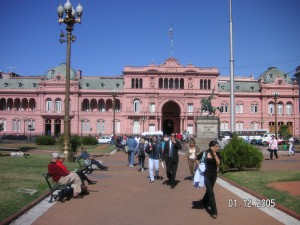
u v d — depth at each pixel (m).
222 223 12.30
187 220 12.71
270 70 118.75
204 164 14.01
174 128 116.62
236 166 25.12
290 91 115.62
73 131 111.69
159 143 24.64
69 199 16.14
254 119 115.06
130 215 13.40
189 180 22.55
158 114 111.19
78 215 13.34
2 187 16.89
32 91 112.44
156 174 23.44
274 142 38.34
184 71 111.62
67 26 30.80
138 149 28.23
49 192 16.89
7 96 113.00
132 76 111.94
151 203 15.50
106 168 29.00
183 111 111.50
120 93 112.06
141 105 111.56
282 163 33.81
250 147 25.27
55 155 16.14
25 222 12.19
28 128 109.44
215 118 52.53
